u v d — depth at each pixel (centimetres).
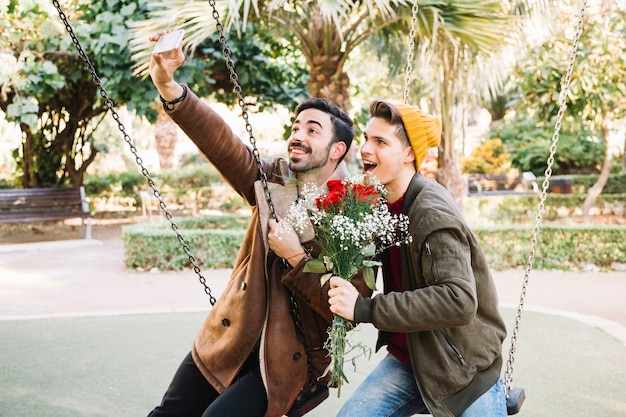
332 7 652
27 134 1397
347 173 249
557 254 900
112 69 1002
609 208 1609
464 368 213
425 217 210
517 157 2025
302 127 239
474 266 219
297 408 249
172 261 880
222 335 238
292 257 225
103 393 413
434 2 736
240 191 254
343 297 210
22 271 880
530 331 564
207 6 724
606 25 1064
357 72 1764
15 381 436
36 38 1034
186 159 2572
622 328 566
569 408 384
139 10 1022
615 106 1231
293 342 235
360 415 226
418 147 227
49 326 585
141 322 599
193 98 234
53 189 1195
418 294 202
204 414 232
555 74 1079
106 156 2219
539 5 983
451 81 1025
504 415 226
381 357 491
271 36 1156
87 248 1105
